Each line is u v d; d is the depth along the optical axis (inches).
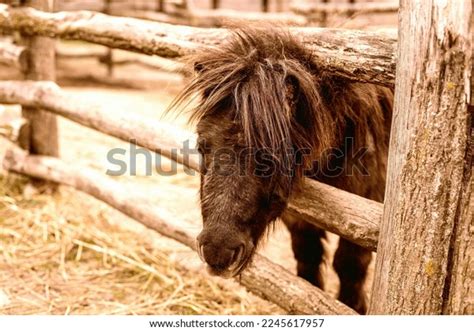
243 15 313.0
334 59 79.9
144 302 117.8
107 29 127.7
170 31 114.3
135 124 130.9
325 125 79.7
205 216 74.5
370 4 288.7
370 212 81.7
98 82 348.2
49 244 141.7
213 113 74.8
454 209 66.9
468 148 65.6
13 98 163.3
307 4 306.3
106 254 136.9
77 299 117.6
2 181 173.5
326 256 120.3
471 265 67.6
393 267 72.3
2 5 155.6
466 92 63.9
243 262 74.4
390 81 75.4
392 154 71.8
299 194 88.3
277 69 76.2
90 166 193.6
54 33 144.5
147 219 135.1
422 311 70.6
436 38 64.1
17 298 116.7
